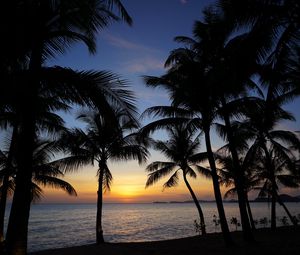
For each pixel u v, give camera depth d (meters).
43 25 7.33
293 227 22.83
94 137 19.27
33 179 20.69
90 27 8.16
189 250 13.55
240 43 8.20
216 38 14.00
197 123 14.87
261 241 15.03
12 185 18.52
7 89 6.69
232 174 26.19
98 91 6.86
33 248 27.98
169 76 14.77
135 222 67.12
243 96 14.37
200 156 23.36
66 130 15.55
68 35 7.76
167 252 13.41
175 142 23.67
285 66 8.91
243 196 14.74
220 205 14.05
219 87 10.00
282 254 11.26
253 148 19.44
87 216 96.50
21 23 6.76
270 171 23.59
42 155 19.20
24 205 6.95
